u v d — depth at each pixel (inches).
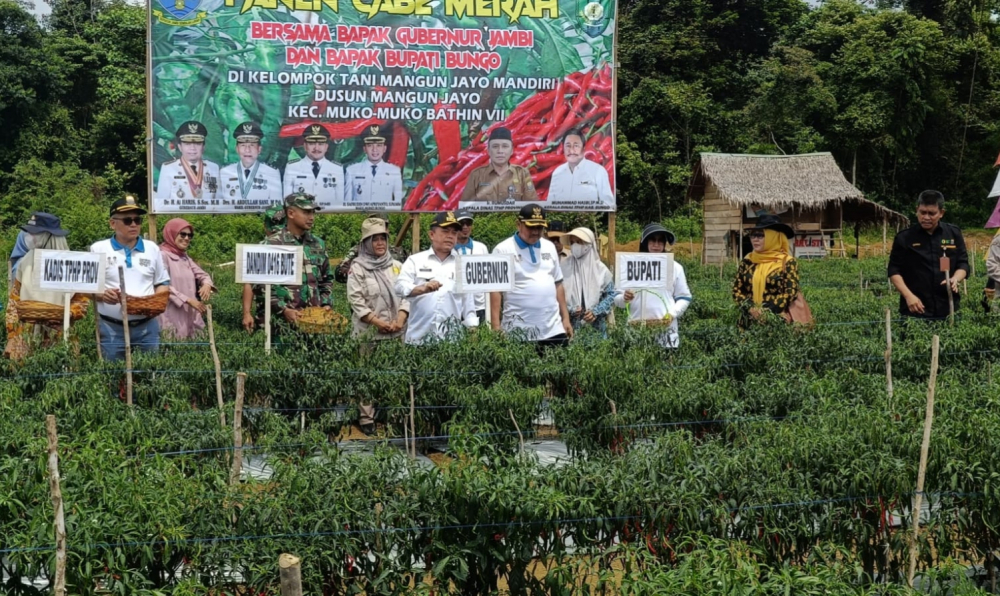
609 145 673.0
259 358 393.7
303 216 472.7
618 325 416.2
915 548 258.7
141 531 224.4
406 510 241.1
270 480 255.6
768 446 284.8
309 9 626.2
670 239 455.8
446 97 649.0
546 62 660.7
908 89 2081.7
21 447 281.6
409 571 242.5
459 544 244.4
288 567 185.8
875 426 279.4
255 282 415.2
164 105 608.7
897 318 507.2
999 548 276.7
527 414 348.2
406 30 641.0
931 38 2144.4
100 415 313.7
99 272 401.4
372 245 443.5
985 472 265.4
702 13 2171.5
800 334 425.1
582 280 477.1
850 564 243.0
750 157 1588.3
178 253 511.8
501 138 657.6
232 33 615.8
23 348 433.1
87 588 217.6
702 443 306.3
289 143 629.6
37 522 218.5
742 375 399.9
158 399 367.6
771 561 256.5
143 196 2135.8
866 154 2180.1
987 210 2199.8
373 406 391.5
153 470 251.9
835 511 259.0
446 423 351.3
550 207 668.7
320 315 441.7
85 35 2298.2
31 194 1845.5
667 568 227.1
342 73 634.2
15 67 2001.7
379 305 443.2
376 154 642.8
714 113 2076.8
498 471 253.9
